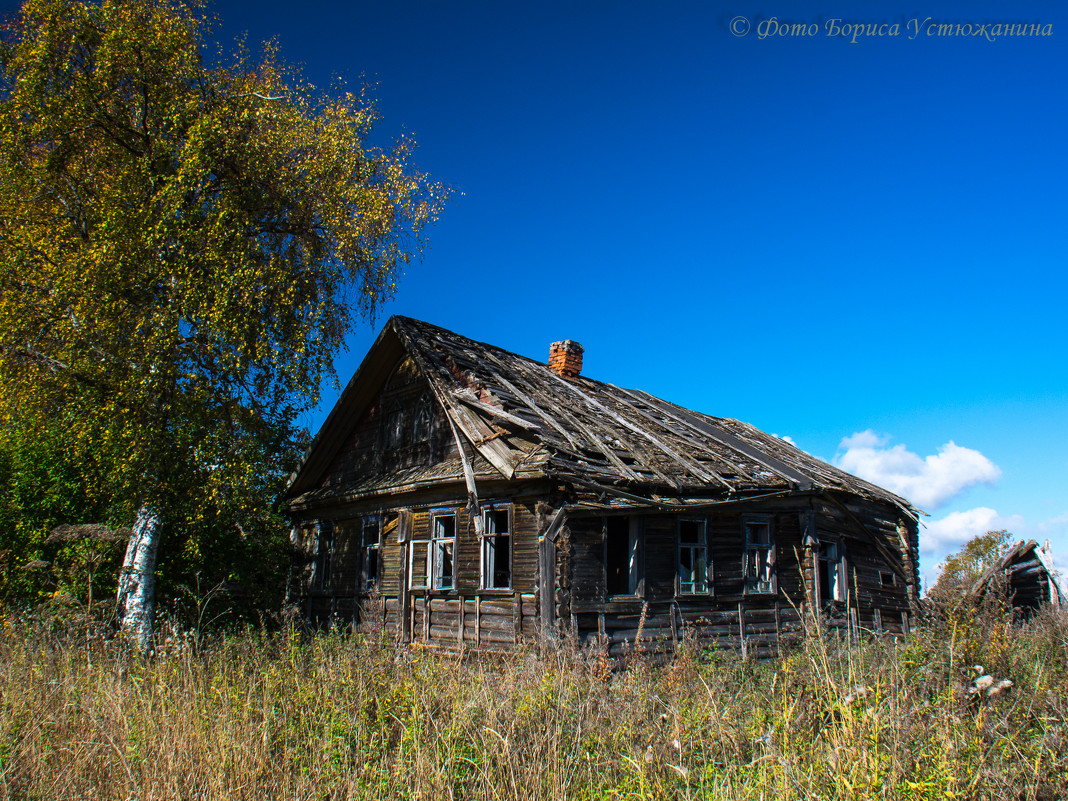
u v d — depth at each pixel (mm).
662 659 12195
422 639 13898
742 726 6246
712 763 5758
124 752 5570
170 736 5738
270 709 6516
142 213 12555
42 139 12820
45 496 13320
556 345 19531
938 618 7508
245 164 13773
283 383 13555
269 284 13242
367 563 16109
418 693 6969
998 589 8039
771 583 14516
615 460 12805
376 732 6277
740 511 14203
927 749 4934
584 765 5711
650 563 12680
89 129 13266
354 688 7215
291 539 19203
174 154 13117
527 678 7906
